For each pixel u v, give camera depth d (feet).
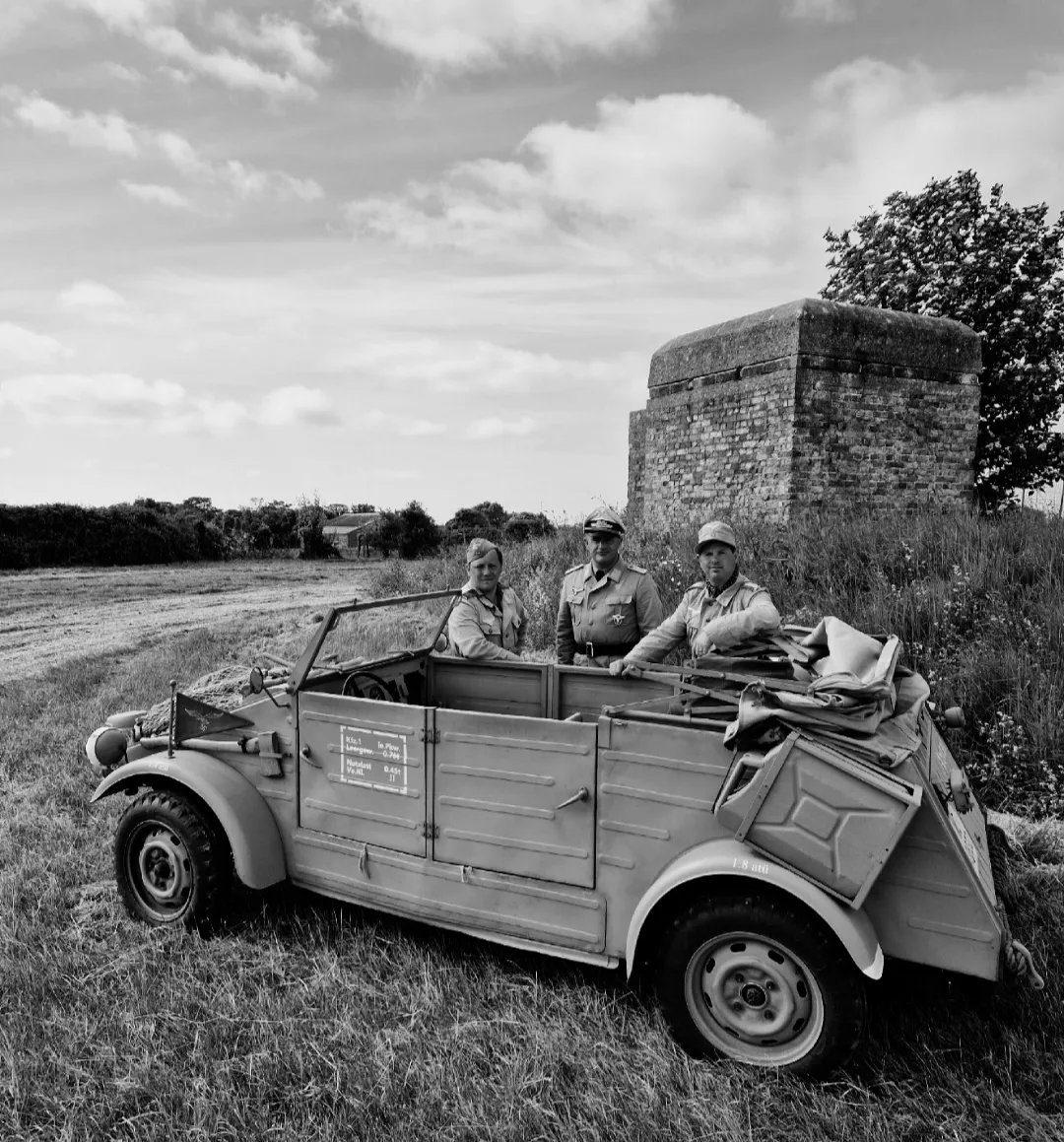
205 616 48.37
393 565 64.49
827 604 21.30
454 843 10.03
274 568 99.04
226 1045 8.97
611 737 9.07
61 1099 8.20
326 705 10.87
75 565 96.12
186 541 108.99
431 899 10.24
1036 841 13.20
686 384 34.01
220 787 11.19
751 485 30.66
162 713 14.70
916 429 30.45
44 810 16.22
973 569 20.65
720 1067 8.38
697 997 8.67
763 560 24.63
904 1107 7.80
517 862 9.67
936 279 41.50
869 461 29.81
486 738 9.73
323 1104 8.09
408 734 10.22
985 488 45.24
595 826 9.21
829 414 29.12
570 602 15.31
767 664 9.98
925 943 7.97
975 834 9.43
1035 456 44.27
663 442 35.12
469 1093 8.10
